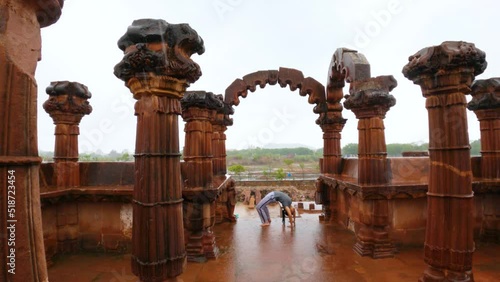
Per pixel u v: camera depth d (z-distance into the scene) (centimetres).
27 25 191
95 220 712
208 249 683
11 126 179
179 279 410
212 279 565
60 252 689
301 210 1823
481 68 449
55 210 685
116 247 705
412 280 546
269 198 1055
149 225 384
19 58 185
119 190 678
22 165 183
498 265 595
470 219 437
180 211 415
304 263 645
